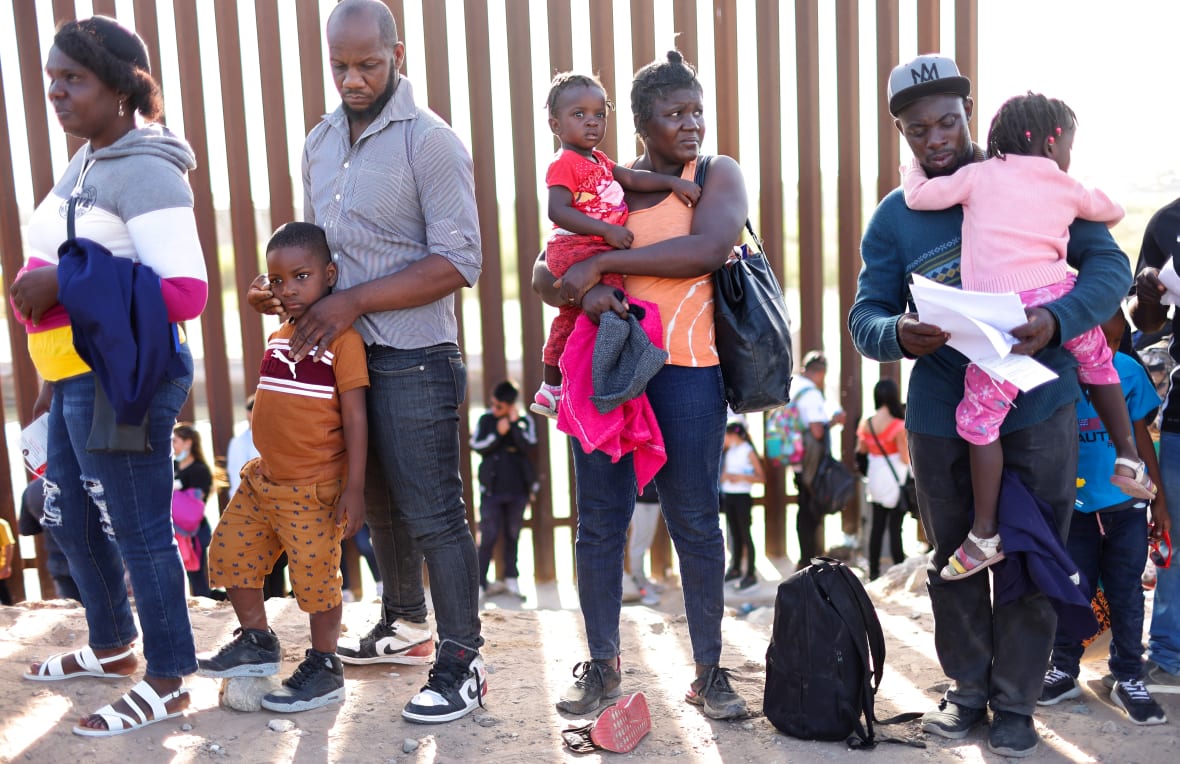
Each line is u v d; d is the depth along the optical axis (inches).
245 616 121.9
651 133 112.7
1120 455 110.3
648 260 107.4
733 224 110.0
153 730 113.8
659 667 141.7
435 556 118.5
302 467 114.1
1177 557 127.3
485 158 276.8
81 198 107.4
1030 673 111.1
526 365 284.4
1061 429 107.4
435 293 112.1
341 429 115.6
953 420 109.3
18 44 257.0
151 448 109.6
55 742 110.4
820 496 277.9
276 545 121.6
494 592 282.8
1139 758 111.6
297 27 264.1
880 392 273.1
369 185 111.8
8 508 268.4
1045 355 105.8
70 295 101.5
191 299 108.0
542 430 286.8
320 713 120.4
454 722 118.8
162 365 105.2
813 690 112.8
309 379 112.2
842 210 285.0
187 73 267.3
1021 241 101.5
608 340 105.3
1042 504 107.1
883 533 277.7
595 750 112.0
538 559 291.3
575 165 111.2
